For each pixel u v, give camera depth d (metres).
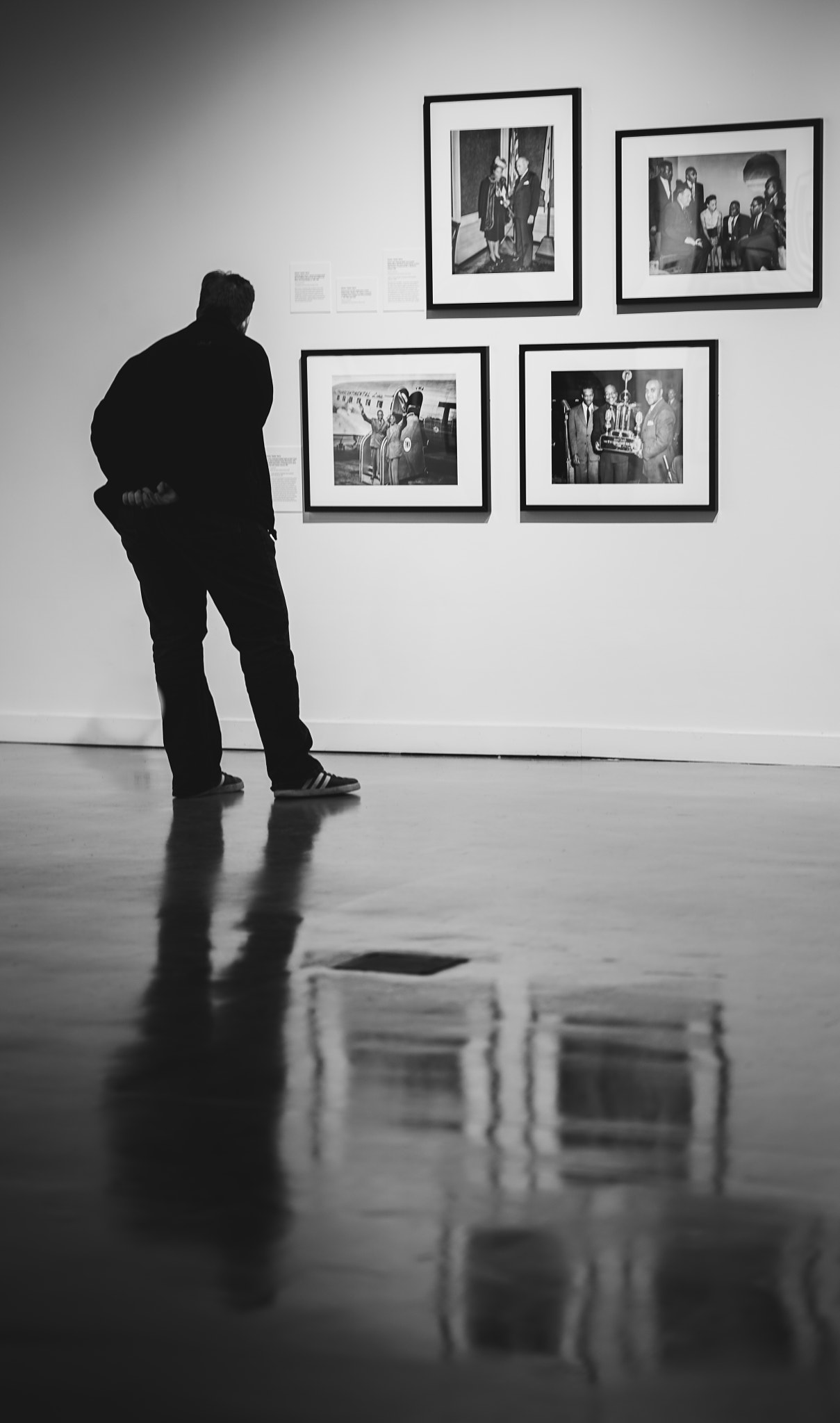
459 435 7.54
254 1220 2.27
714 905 4.28
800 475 7.17
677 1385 1.81
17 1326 1.97
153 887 4.57
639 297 7.28
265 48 7.65
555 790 6.45
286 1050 3.06
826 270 7.07
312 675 7.82
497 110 7.37
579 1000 3.37
